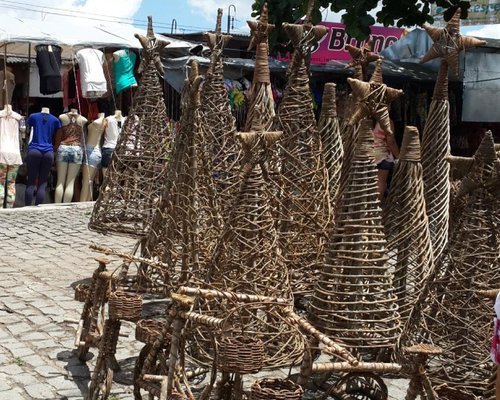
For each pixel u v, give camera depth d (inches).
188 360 181.0
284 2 393.4
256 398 132.1
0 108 496.4
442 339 160.7
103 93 487.2
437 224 225.0
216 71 262.1
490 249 158.4
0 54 515.2
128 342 224.5
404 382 202.8
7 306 257.1
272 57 530.9
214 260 168.6
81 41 480.7
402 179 208.1
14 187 471.2
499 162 152.4
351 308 175.8
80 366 203.5
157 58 285.6
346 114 247.6
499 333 106.7
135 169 276.2
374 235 178.7
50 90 473.7
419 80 524.7
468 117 543.8
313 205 230.4
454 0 385.7
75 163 485.7
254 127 189.0
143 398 180.4
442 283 162.6
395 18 387.2
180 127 214.5
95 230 277.0
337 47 617.0
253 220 167.0
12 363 204.4
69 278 300.5
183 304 145.3
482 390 156.3
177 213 210.1
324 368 149.5
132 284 249.0
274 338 155.6
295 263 228.2
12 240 374.3
